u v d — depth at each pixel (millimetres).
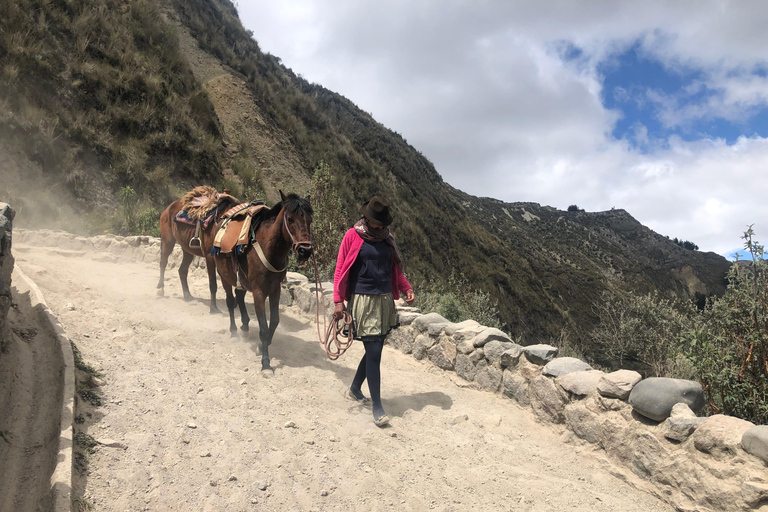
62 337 4508
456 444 4238
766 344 4316
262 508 3049
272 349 5977
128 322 5840
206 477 3240
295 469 3502
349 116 51125
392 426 4430
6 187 13406
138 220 14688
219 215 6344
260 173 23969
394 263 4738
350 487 3389
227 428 3885
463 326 5938
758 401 4316
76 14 20156
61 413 3367
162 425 3740
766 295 4363
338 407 4676
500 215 101062
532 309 38281
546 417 4727
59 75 17312
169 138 19672
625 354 12078
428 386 5523
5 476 2855
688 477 3389
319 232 10844
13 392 3621
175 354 5219
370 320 4414
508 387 5207
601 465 4023
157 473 3172
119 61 20281
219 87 28391
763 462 3008
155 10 24938
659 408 3686
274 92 33125
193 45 30375
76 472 2973
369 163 39031
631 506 3496
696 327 5051
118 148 17516
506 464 3990
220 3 39938
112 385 4191
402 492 3430
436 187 49812
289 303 8180
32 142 14773
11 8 17219
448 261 34875
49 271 7379
